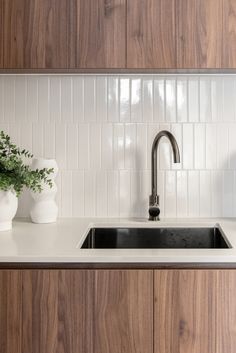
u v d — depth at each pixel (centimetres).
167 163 174
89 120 174
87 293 110
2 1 143
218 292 109
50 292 110
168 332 110
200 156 173
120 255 110
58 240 128
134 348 110
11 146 152
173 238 159
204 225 159
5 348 110
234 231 142
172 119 173
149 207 168
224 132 173
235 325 109
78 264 111
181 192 174
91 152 174
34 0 143
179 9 142
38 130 174
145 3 142
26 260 109
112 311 110
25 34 143
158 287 109
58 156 174
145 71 160
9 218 145
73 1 142
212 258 109
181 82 172
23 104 173
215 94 172
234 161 173
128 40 143
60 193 175
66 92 173
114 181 174
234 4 142
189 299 109
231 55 143
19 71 160
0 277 110
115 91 173
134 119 173
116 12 143
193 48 142
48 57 143
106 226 160
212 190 174
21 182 141
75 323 110
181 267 111
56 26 143
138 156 174
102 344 110
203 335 109
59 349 110
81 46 143
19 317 110
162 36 142
